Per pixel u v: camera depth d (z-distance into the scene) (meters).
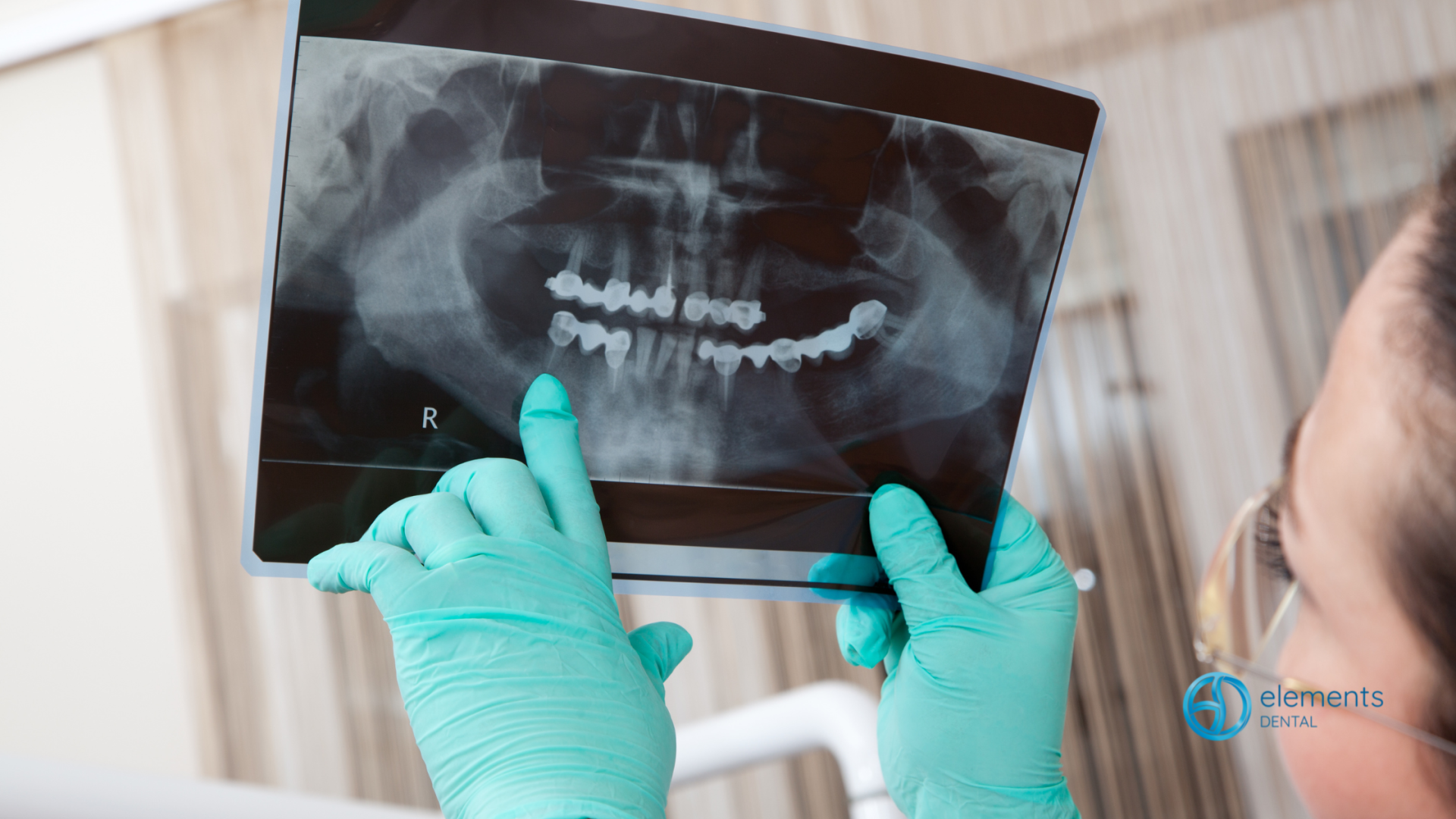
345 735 2.12
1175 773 1.78
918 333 0.52
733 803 1.96
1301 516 0.83
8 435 2.38
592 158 0.47
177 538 2.20
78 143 2.40
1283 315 1.84
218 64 2.28
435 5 0.44
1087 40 1.98
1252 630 0.89
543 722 0.49
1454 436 0.71
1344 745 0.79
